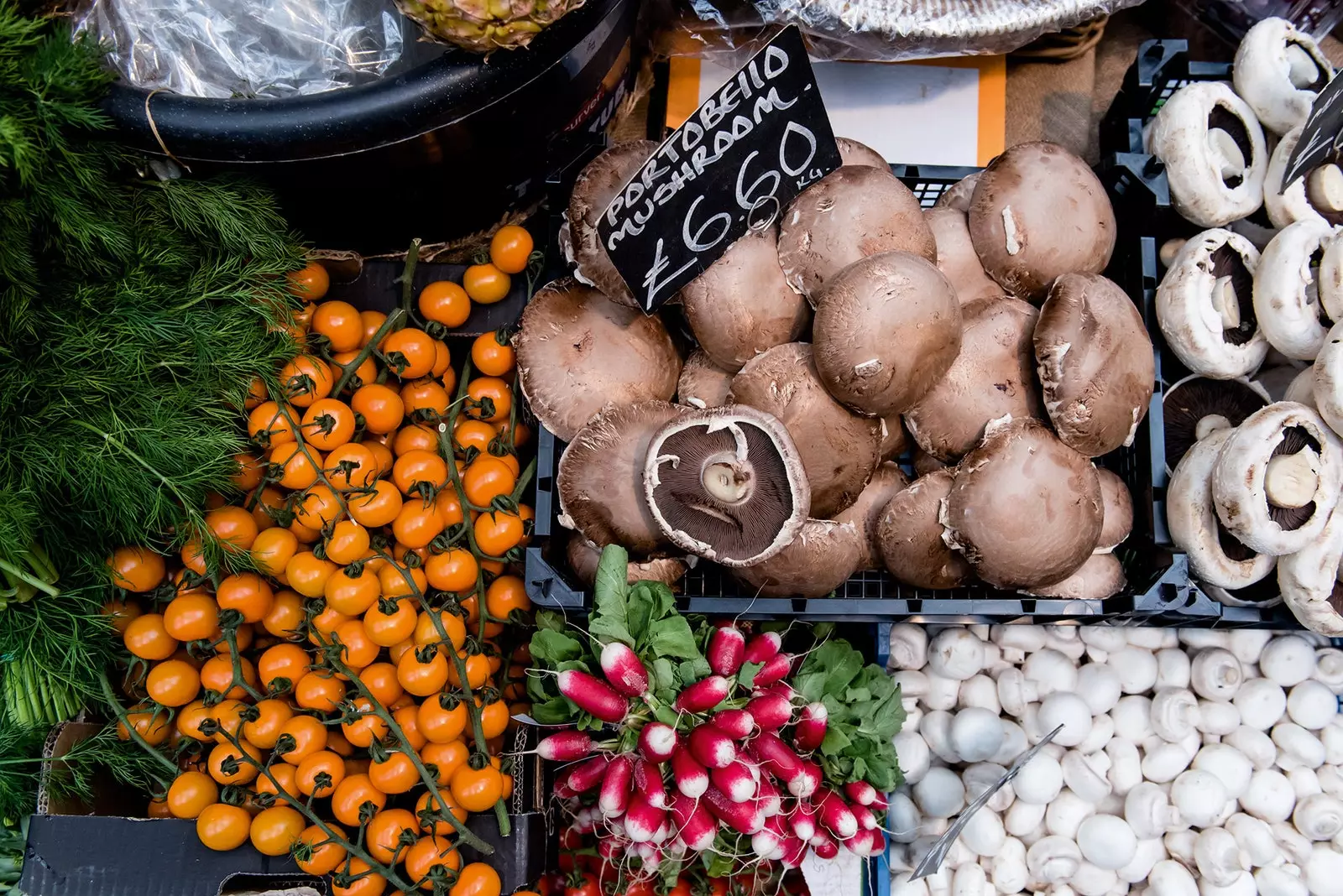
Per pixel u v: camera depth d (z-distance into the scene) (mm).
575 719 1923
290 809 1900
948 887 2383
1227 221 2355
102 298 1897
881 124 2652
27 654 1848
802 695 1961
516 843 1921
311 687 1928
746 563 1827
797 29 1711
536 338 2084
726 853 1920
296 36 2020
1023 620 2201
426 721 1924
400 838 1855
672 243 1896
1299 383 2221
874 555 2088
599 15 1908
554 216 2254
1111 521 2127
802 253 1973
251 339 1943
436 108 1846
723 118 1777
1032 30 2369
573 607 1993
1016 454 1909
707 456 1830
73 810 1969
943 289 1866
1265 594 2293
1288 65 2336
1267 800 2426
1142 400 1999
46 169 1757
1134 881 2455
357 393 2082
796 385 1895
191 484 1826
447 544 2004
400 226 2193
